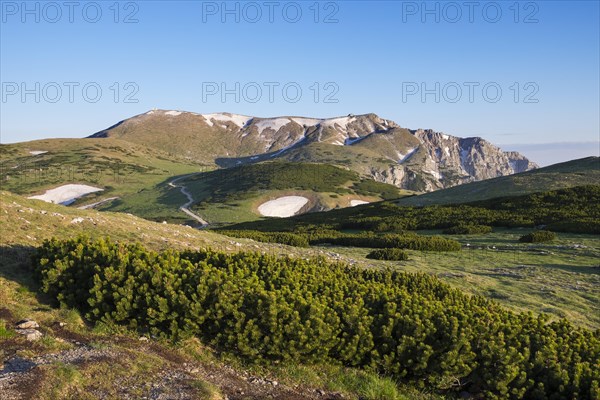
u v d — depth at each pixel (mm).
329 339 9273
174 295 9484
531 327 10562
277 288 10625
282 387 8352
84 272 10758
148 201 153875
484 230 39000
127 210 139875
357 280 12758
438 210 53219
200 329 9633
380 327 9555
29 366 7328
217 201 147500
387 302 10266
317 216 68625
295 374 8875
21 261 12945
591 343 10062
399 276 13789
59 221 18172
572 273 21938
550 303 16781
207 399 7133
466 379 9281
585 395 8359
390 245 31312
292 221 65938
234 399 7480
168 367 8203
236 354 9258
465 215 47469
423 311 9898
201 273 10258
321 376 9016
